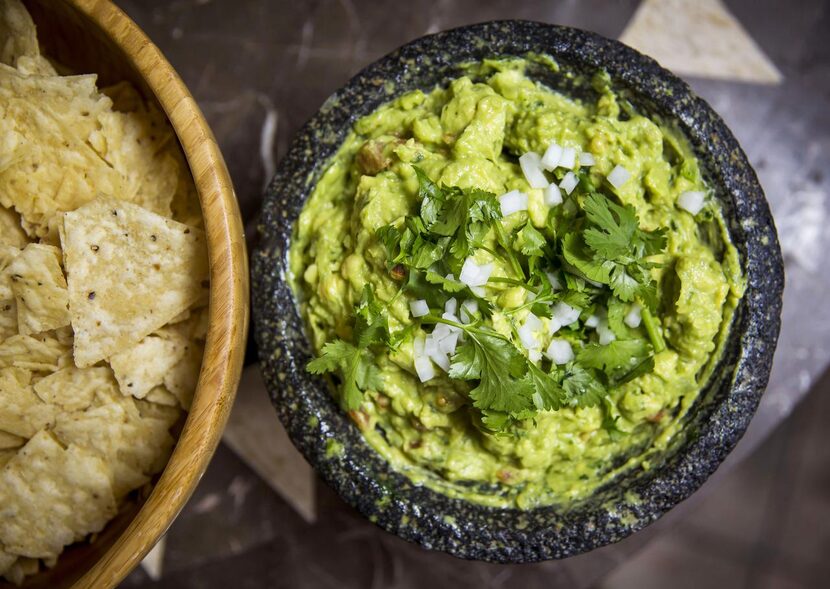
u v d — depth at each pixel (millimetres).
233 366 403
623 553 562
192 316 443
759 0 557
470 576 558
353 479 424
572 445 425
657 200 421
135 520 396
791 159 560
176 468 397
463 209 390
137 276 424
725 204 423
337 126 429
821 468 679
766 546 685
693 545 692
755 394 422
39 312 427
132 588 548
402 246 395
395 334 401
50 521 432
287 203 429
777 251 423
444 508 428
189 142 405
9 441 440
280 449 545
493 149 416
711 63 555
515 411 388
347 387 405
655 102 422
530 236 401
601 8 547
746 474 686
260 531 550
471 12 541
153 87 409
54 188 436
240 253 408
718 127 422
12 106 428
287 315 430
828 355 557
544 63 429
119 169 440
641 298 402
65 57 461
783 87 557
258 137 533
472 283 396
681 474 422
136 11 534
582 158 415
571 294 402
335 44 537
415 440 428
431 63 429
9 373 435
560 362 410
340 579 555
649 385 418
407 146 415
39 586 442
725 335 425
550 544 419
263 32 537
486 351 388
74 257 418
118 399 438
